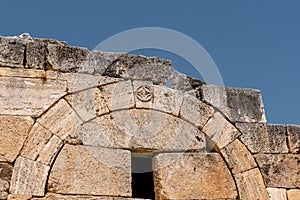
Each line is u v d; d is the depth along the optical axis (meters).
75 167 7.18
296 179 8.27
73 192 7.04
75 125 7.38
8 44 7.46
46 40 8.27
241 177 8.05
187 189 7.67
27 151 7.00
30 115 7.18
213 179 7.88
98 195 7.15
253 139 8.38
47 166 7.03
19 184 6.80
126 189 7.34
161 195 7.54
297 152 8.51
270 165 8.26
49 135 7.18
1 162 6.85
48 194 6.90
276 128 8.59
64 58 7.66
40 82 7.40
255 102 8.73
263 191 8.02
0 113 7.06
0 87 7.18
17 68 7.36
